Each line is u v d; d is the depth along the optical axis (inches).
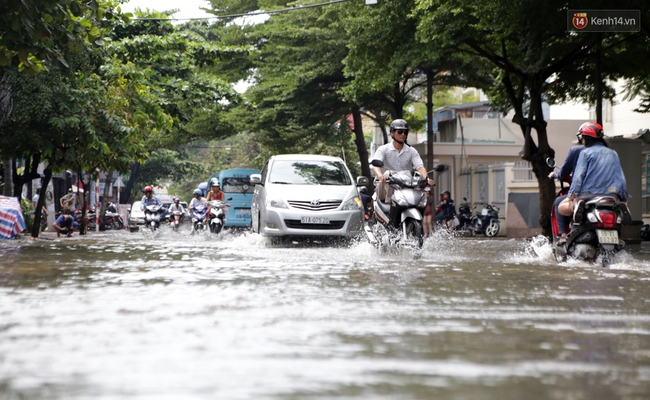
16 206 916.0
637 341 181.6
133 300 254.8
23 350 163.9
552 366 150.8
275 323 205.3
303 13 1524.4
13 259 468.1
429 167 1443.2
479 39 1017.5
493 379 138.3
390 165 560.7
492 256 555.2
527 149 979.3
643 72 1027.3
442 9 908.0
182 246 662.5
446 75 1588.3
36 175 1048.8
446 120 1932.8
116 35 1235.2
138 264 422.9
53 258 479.2
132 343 173.3
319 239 745.6
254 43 1750.7
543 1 784.3
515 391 128.8
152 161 3038.9
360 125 1692.9
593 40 870.4
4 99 858.8
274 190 724.0
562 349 169.8
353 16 1157.1
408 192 515.8
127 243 751.7
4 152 938.1
